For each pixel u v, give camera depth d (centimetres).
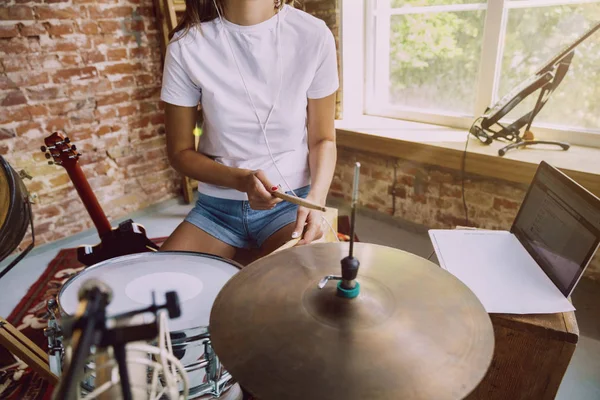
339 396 48
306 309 58
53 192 220
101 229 143
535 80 169
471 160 186
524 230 115
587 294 167
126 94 236
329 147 130
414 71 232
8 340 107
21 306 174
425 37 222
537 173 119
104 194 241
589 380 130
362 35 239
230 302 62
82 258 136
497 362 97
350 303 58
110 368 44
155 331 46
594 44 175
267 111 119
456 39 212
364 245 76
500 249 112
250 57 115
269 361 52
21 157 207
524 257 108
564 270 95
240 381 50
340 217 241
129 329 44
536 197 115
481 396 103
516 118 204
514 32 193
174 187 272
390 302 60
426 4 215
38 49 201
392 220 234
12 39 193
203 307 80
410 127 226
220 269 95
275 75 117
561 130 190
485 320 58
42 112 209
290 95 119
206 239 122
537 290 96
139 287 86
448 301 61
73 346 39
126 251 135
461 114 221
